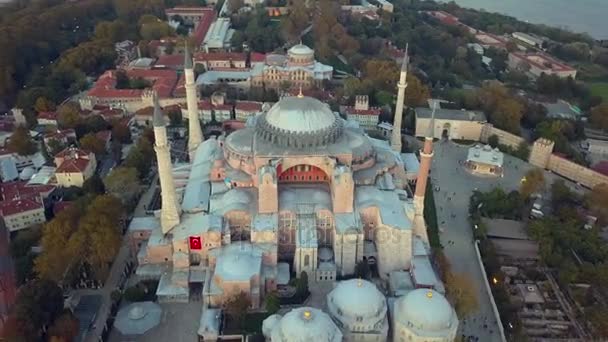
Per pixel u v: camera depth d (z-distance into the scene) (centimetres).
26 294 14762
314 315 13888
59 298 15400
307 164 19150
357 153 19912
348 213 18475
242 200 18712
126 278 18150
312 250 17562
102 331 15950
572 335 16425
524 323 16825
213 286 16788
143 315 16175
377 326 14862
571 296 17862
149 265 18238
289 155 18850
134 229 18675
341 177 17838
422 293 14850
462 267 18950
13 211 19712
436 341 14275
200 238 17712
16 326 14100
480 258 19062
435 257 18462
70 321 14912
